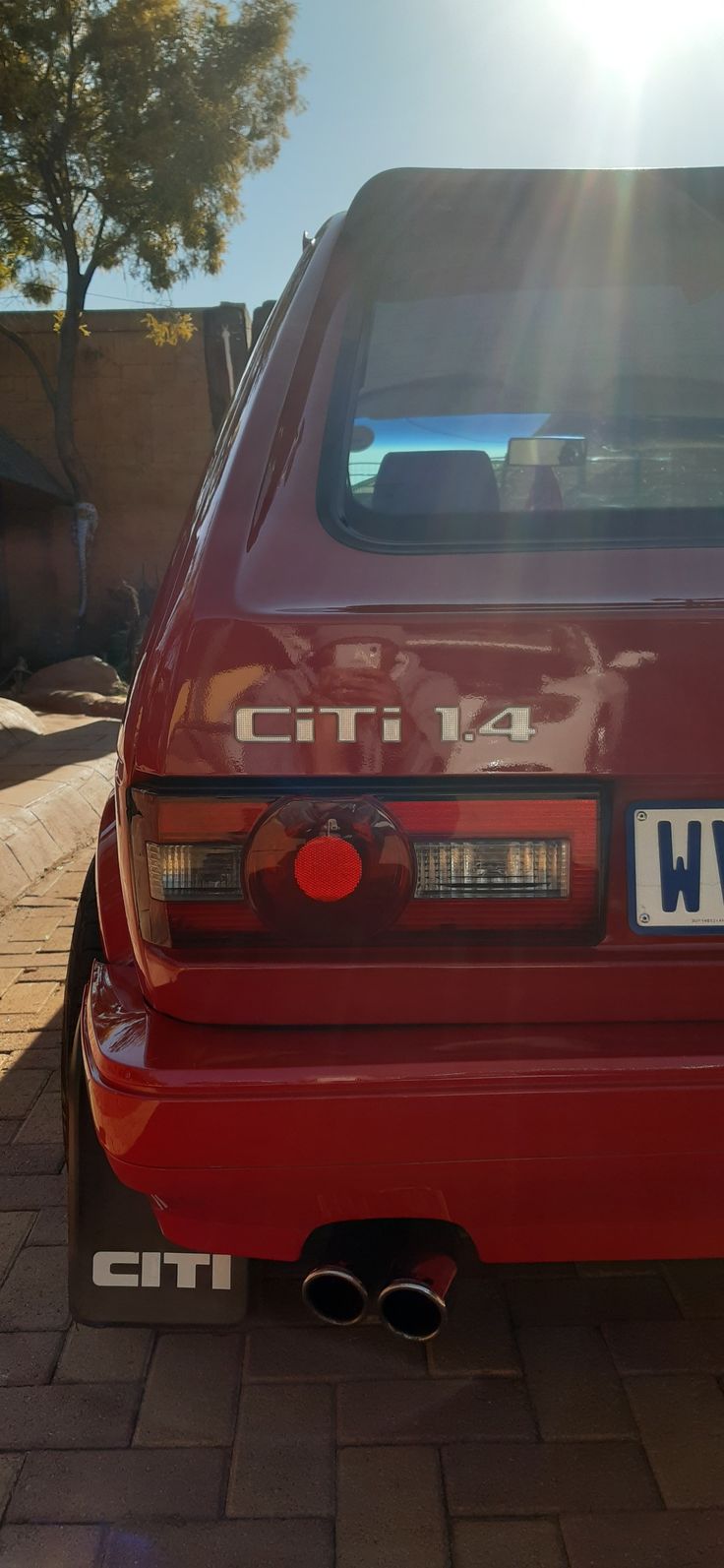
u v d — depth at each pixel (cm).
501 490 177
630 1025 152
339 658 147
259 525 167
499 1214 156
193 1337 218
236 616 150
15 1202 264
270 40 1728
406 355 194
